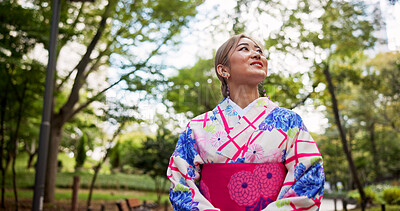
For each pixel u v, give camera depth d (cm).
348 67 1568
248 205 140
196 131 161
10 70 1054
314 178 137
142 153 1396
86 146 2719
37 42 973
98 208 1275
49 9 1063
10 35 948
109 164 3362
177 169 158
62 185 2181
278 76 1038
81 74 1320
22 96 1083
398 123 2431
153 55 1184
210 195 147
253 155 145
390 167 2675
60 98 1859
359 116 2534
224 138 152
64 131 2262
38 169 682
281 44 1030
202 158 156
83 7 1255
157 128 1405
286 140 147
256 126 152
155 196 2047
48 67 716
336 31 1130
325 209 1598
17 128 1111
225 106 163
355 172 1609
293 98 1059
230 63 166
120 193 2098
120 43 1188
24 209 1192
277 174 144
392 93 1969
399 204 1530
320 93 1230
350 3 1077
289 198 131
